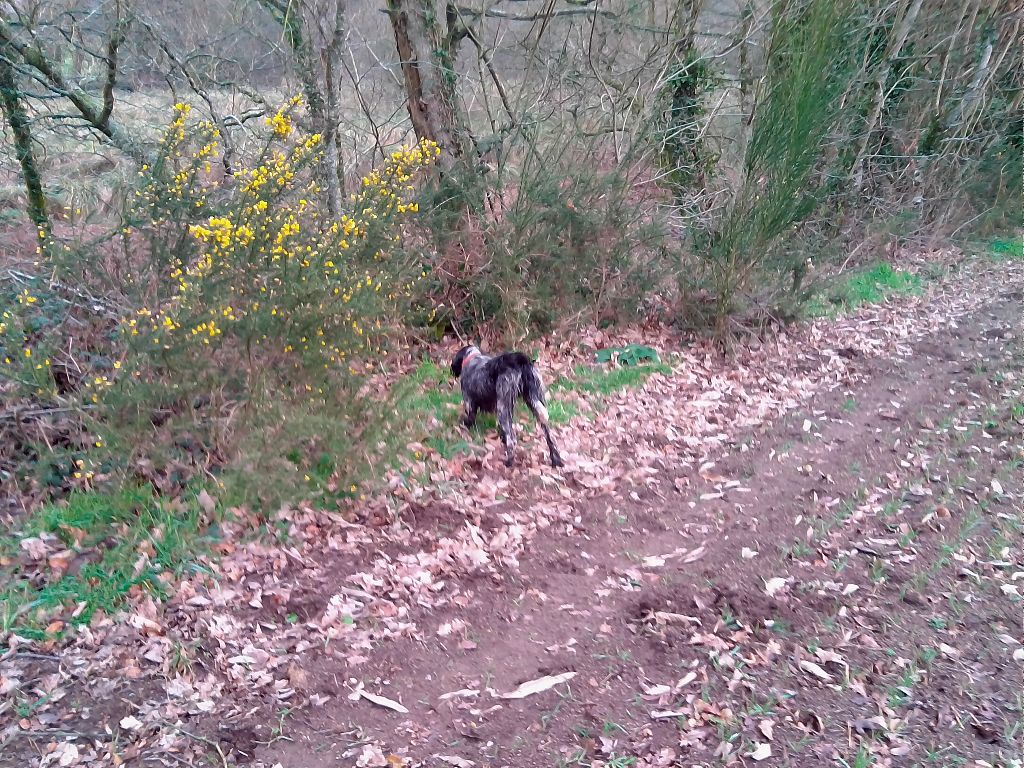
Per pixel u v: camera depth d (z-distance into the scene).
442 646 4.35
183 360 5.14
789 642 4.36
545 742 3.71
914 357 9.61
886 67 14.00
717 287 9.48
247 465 5.14
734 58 12.98
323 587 4.72
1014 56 16.17
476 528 5.45
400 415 6.30
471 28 10.49
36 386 5.20
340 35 8.35
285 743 3.65
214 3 10.79
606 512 5.85
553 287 9.26
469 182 8.84
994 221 15.95
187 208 6.09
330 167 8.11
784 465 6.65
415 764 3.57
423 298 8.49
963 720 3.78
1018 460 6.61
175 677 3.94
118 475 5.08
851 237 14.16
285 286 5.48
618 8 12.16
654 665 4.21
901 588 4.84
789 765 3.54
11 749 3.47
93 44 9.05
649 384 8.38
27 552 4.58
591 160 9.71
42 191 8.38
